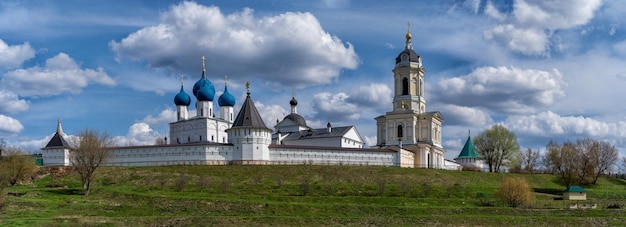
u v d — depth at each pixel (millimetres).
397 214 114938
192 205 117125
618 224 110500
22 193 128875
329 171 167750
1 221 98312
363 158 189750
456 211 117625
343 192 137625
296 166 171375
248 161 174125
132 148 180500
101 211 112062
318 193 135875
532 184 175625
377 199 126500
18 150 160875
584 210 120938
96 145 137000
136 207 115625
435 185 153125
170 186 142750
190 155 175750
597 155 182000
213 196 125625
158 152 178250
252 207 115688
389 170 175000
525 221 111125
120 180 153625
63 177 158375
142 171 163875
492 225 108875
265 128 176750
